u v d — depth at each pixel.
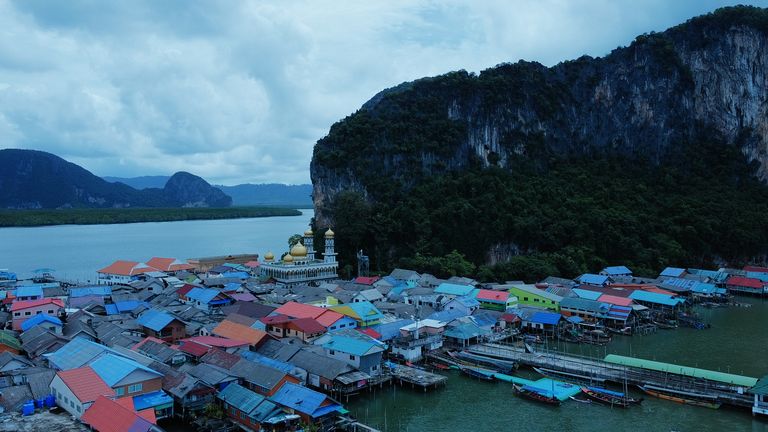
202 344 88.00
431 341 100.50
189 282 156.75
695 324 126.00
